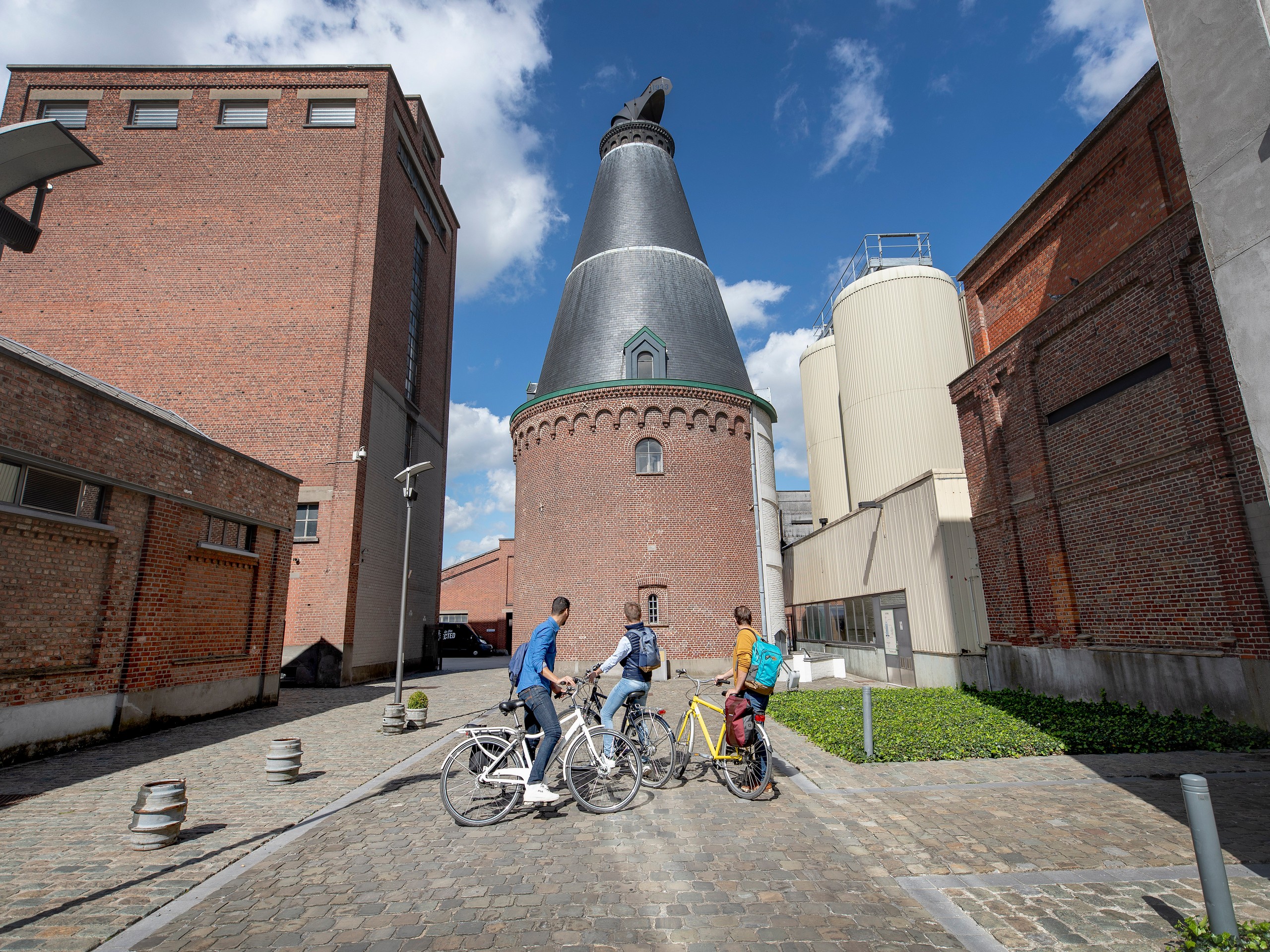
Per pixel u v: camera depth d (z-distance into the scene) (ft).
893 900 14.49
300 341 75.10
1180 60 17.26
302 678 66.28
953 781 24.12
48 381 31.14
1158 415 34.63
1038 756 27.73
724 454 79.51
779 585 84.38
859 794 22.77
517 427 86.74
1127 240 40.55
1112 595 38.09
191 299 76.18
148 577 37.45
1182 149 17.13
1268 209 14.99
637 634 25.17
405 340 90.68
